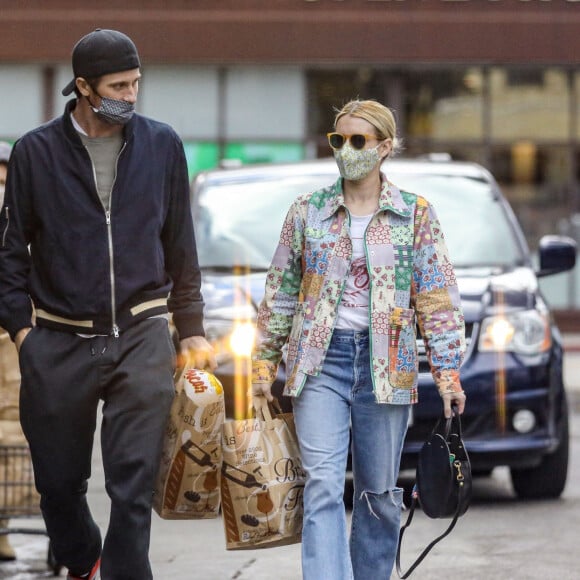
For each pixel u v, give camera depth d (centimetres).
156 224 1388
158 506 1414
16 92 5797
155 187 1386
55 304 1375
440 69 5872
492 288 2252
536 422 2188
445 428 1377
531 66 5878
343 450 1373
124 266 1367
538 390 2186
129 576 1355
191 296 1450
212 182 2522
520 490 2306
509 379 2167
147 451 1352
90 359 1370
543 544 1919
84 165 1365
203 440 1370
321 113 5838
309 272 1379
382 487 1403
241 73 5831
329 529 1353
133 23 5753
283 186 2494
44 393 1372
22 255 1402
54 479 1396
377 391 1352
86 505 1459
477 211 2505
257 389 1415
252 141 5831
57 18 5747
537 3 5856
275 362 1424
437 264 1377
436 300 1373
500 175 5919
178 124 5819
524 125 5909
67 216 1363
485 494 2372
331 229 1375
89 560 1480
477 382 2156
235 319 2122
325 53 5797
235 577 1741
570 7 5872
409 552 1867
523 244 2466
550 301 6000
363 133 1358
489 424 2162
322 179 2505
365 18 5806
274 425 1406
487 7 5850
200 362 1444
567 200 5919
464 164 2639
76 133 1365
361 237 1370
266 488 1389
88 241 1362
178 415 1378
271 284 1412
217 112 5819
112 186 1369
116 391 1370
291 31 5781
